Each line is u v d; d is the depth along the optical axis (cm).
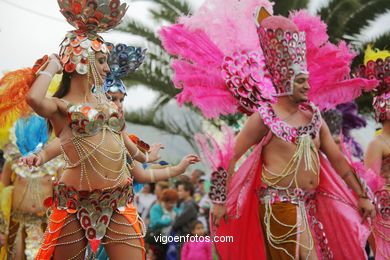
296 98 479
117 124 395
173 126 1326
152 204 810
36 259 389
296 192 481
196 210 701
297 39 478
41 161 388
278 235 479
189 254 661
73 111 378
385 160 604
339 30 1236
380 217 584
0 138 654
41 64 379
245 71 510
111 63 488
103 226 389
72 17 390
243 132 488
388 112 599
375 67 602
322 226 518
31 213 651
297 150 481
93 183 385
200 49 499
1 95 380
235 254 500
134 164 436
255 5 513
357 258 507
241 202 499
